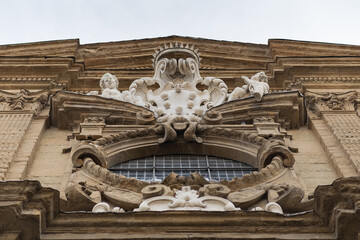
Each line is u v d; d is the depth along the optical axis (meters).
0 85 23.83
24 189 13.34
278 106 21.06
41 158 19.23
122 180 16.75
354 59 25.20
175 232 13.19
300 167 18.72
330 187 13.56
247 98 21.14
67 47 27.72
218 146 19.61
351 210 13.09
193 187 16.36
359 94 23.48
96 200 15.93
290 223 13.39
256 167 19.05
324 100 22.31
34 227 12.90
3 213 12.83
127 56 27.80
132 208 15.82
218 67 27.80
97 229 13.20
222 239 12.87
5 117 20.78
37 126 20.70
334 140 19.92
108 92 21.61
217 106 21.03
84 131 20.14
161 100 21.61
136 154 19.50
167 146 19.66
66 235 13.09
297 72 24.73
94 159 18.06
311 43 28.00
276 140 18.53
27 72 24.47
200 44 28.19
